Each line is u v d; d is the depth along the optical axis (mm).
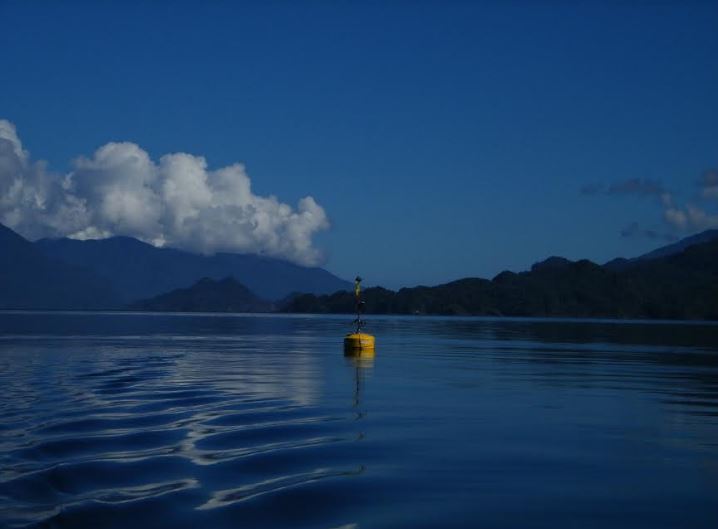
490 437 17750
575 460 15305
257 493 12477
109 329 98625
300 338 79562
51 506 11406
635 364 44312
